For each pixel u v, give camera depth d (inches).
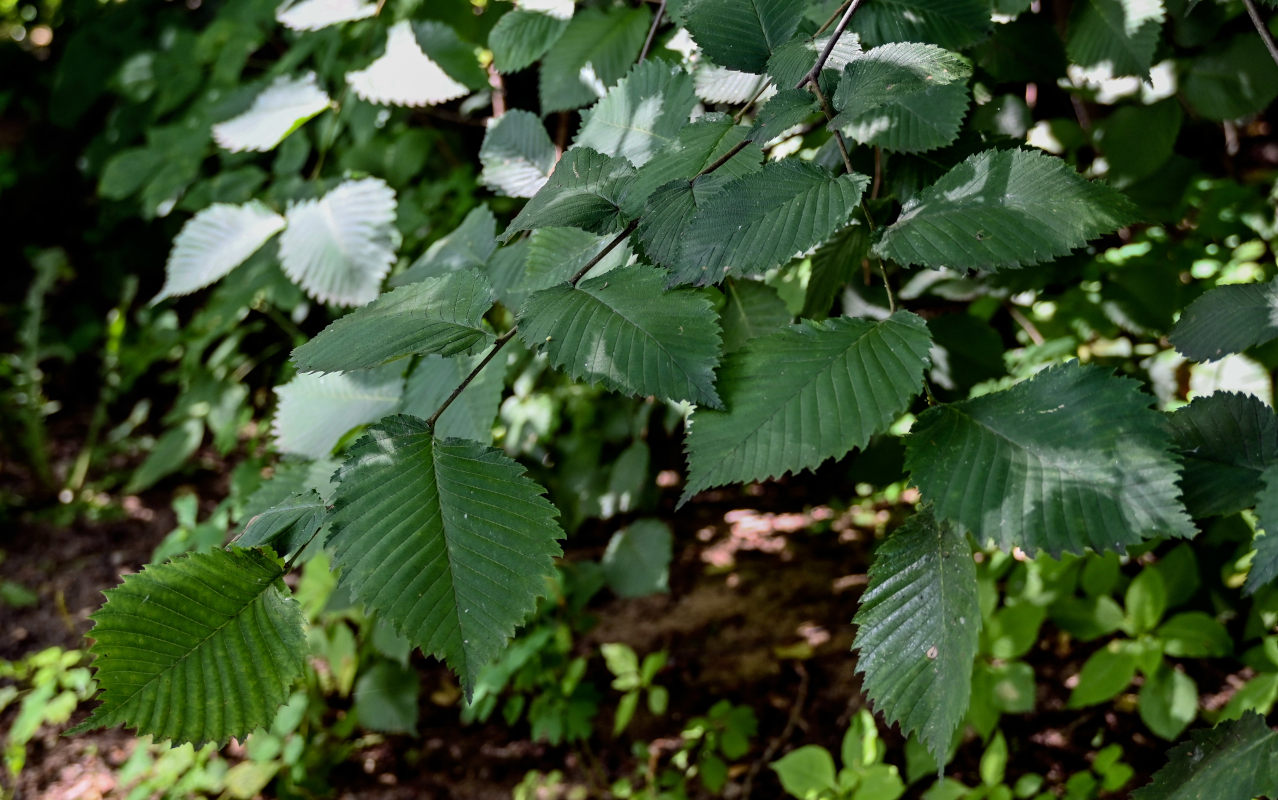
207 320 137.4
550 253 53.1
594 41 61.7
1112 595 99.3
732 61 51.8
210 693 47.6
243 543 49.3
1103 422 46.4
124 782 108.6
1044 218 48.3
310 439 57.1
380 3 66.3
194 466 196.7
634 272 49.4
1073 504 46.1
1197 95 64.4
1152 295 77.8
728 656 121.6
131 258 222.2
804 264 59.9
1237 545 78.9
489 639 47.2
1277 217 83.4
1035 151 48.8
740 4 51.8
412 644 47.1
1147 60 57.8
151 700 47.3
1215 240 86.0
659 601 134.3
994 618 83.8
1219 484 48.4
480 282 50.3
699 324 48.3
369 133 103.0
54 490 190.1
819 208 48.2
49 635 149.4
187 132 125.9
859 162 56.9
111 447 203.5
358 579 47.6
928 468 47.3
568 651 123.4
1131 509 45.8
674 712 116.0
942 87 53.9
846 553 135.0
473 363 55.7
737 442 47.9
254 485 111.7
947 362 68.1
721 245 48.3
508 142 59.3
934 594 48.0
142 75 136.3
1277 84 62.2
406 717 109.2
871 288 67.5
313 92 66.8
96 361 231.8
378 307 51.1
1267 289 48.9
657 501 128.3
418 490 48.3
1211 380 77.8
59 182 244.2
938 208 49.1
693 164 50.6
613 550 105.7
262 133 66.1
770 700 113.7
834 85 50.4
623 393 48.0
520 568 47.6
